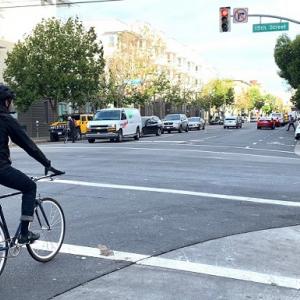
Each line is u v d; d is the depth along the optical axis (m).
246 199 10.12
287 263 6.14
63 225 6.36
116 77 53.66
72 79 40.12
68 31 42.00
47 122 48.97
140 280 5.43
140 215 8.55
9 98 5.41
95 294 5.01
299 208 9.35
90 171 14.31
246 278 5.55
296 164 17.25
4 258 5.37
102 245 6.70
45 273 5.63
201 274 5.65
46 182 12.09
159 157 18.88
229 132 49.19
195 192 10.83
